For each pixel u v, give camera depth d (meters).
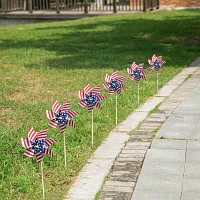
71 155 7.33
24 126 8.75
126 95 10.48
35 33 21.00
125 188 6.28
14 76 12.88
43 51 16.42
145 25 22.09
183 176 6.54
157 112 9.35
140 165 6.95
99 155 7.35
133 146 7.65
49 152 6.20
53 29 22.05
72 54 15.77
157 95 10.60
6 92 11.16
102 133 8.27
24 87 11.66
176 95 10.52
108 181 6.50
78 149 7.55
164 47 16.81
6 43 18.45
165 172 6.67
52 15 27.42
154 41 18.06
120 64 13.99
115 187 6.32
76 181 6.54
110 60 14.64
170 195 6.04
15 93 11.16
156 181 6.42
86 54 15.64
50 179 6.62
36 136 6.20
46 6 29.64
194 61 14.35
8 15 28.16
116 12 27.55
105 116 9.09
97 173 6.74
